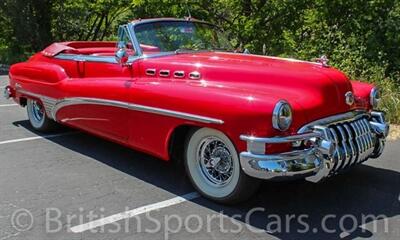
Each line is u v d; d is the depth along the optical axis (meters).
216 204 4.34
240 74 4.40
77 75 5.85
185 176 5.07
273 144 3.72
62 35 19.33
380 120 4.69
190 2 10.17
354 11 9.20
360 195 4.56
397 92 8.02
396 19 8.86
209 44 5.69
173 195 4.56
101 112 5.26
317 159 3.86
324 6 9.33
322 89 4.16
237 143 3.89
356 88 4.88
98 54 6.14
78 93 5.56
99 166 5.39
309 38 9.84
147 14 10.82
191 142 4.41
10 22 19.20
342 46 9.24
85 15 18.48
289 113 3.77
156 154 4.68
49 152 5.92
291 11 9.63
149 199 4.46
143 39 5.19
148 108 4.57
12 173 5.15
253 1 9.91
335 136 4.02
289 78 4.24
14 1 18.25
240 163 3.90
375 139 4.56
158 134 4.56
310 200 4.44
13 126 7.27
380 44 8.86
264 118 3.71
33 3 18.59
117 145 6.22
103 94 5.15
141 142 4.80
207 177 4.40
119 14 15.77
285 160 3.72
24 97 6.96
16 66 7.16
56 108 6.11
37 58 6.86
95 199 4.46
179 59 4.85
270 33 9.84
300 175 3.79
